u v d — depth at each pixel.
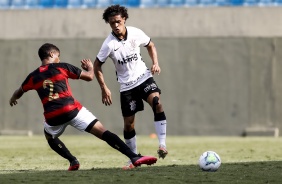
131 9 57.78
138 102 24.59
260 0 62.00
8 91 58.28
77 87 57.66
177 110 56.69
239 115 56.16
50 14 58.72
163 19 57.47
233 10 56.94
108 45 24.03
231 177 20.25
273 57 55.97
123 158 30.86
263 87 55.97
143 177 20.14
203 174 21.12
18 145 42.28
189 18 57.44
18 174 21.69
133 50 24.28
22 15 58.97
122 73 24.47
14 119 58.38
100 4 63.72
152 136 54.53
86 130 21.94
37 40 58.06
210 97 56.38
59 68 22.17
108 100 24.11
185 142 46.00
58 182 19.00
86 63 22.44
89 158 30.89
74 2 64.12
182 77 56.69
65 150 23.02
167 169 23.33
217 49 56.34
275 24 56.50
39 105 58.22
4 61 58.38
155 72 24.48
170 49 56.78
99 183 18.72
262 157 31.03
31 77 22.28
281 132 55.91
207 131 56.38
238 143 44.41
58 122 22.00
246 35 56.75
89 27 58.28
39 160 29.42
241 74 56.19
